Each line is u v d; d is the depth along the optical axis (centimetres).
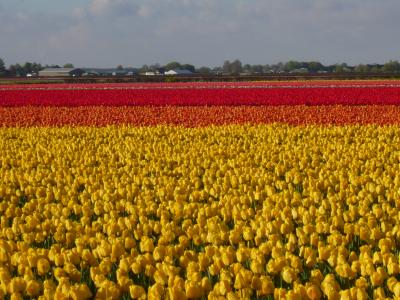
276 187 1305
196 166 1489
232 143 1970
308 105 3450
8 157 1703
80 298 613
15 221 948
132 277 744
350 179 1273
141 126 2511
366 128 2139
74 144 1931
